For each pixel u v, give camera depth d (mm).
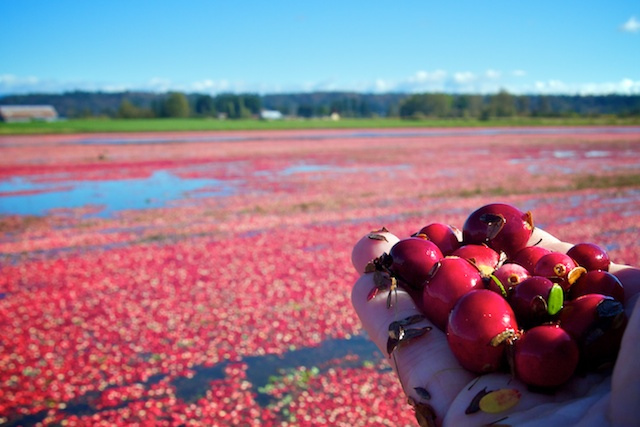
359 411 4879
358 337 6449
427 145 39312
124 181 20922
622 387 1013
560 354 1269
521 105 127938
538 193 16969
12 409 4902
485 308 1431
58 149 36844
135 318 7027
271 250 10406
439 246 2057
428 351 1595
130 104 125438
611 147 35656
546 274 1694
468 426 1290
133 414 4828
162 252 10352
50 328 6715
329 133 59531
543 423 1152
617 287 1603
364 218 13453
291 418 4770
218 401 5051
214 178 21516
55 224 13148
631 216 13117
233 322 6898
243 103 158000
